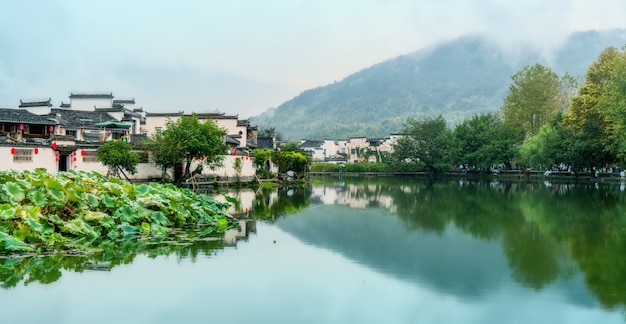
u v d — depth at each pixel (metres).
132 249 18.75
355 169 125.94
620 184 65.62
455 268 16.84
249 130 85.69
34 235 18.89
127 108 84.88
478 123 107.69
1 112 49.50
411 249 20.16
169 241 20.50
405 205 39.09
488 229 25.59
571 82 100.38
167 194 25.34
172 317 11.81
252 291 13.87
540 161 78.38
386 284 14.82
